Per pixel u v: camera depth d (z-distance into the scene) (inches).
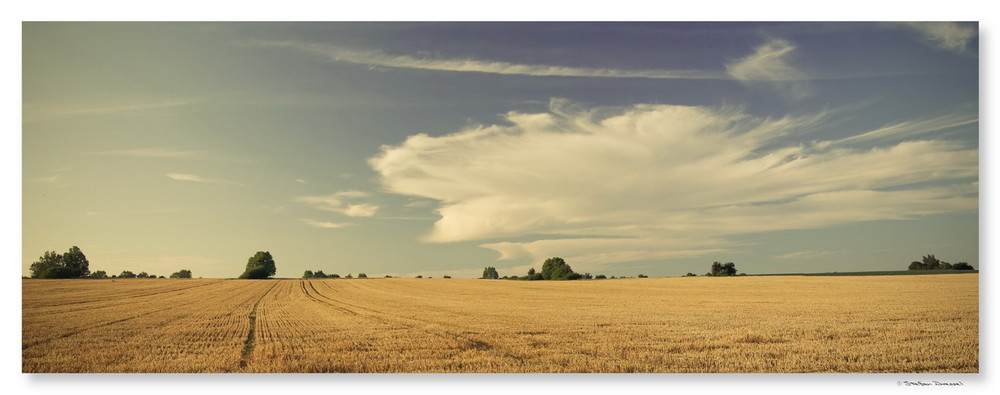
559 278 3171.8
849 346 604.7
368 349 596.4
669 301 1346.0
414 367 507.8
